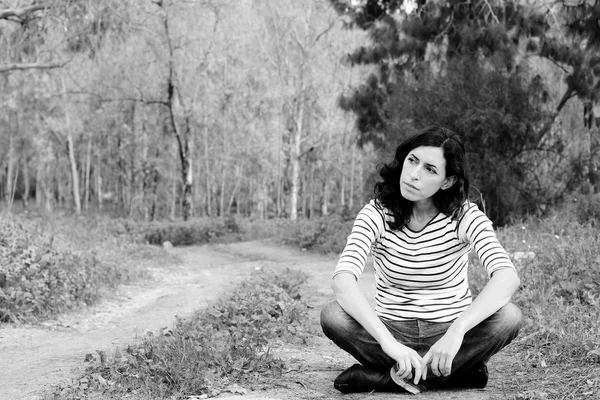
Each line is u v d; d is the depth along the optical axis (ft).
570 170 50.26
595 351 13.79
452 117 47.55
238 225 100.58
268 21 129.59
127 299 33.45
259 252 67.31
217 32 117.50
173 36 103.81
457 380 12.42
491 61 49.47
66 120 129.29
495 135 46.98
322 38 126.72
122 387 13.30
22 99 100.73
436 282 11.88
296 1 120.98
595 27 47.16
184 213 110.11
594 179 48.55
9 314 24.98
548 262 24.88
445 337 10.73
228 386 13.08
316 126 136.77
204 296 32.94
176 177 169.27
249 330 17.52
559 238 32.14
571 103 59.21
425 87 50.42
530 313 18.79
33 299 26.58
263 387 13.05
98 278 36.04
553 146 50.72
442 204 11.57
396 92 53.26
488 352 11.67
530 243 32.99
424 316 11.89
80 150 167.63
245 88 132.26
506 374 14.02
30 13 58.44
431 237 11.64
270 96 133.28
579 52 50.47
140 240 71.82
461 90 48.26
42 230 47.39
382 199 11.71
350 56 58.85
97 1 60.03
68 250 38.60
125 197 186.60
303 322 21.08
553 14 52.60
